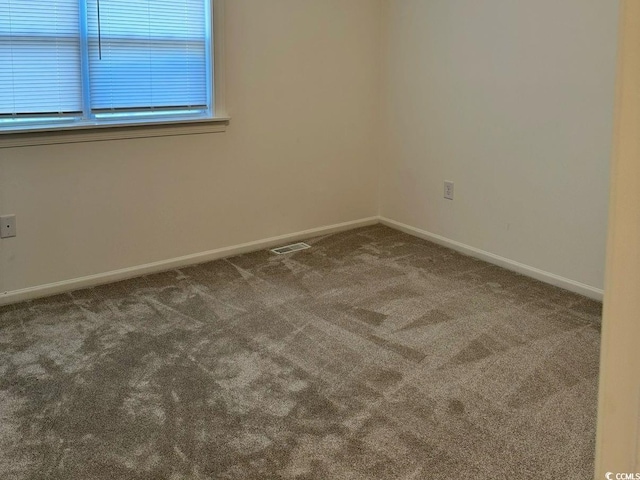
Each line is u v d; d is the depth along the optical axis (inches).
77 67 123.3
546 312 116.7
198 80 139.5
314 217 165.2
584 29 116.3
